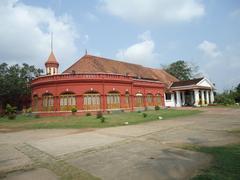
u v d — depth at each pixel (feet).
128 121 70.38
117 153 30.60
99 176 21.81
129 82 112.06
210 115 82.02
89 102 95.96
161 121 68.95
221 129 46.96
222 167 21.85
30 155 32.32
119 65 138.51
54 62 129.80
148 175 21.35
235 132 42.34
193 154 27.96
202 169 21.93
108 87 101.30
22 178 22.54
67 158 29.63
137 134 45.88
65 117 86.79
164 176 20.89
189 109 118.62
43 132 56.90
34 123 75.31
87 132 53.01
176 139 38.40
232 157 25.05
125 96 109.70
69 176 22.36
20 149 37.04
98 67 117.50
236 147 30.01
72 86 94.63
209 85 160.86
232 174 19.84
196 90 146.82
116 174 22.11
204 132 44.21
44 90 98.48
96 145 36.76
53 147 37.14
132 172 22.40
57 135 50.75
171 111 105.40
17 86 156.46
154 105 134.00
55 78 96.17
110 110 100.17
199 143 34.17
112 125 63.77
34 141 44.11
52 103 96.07
